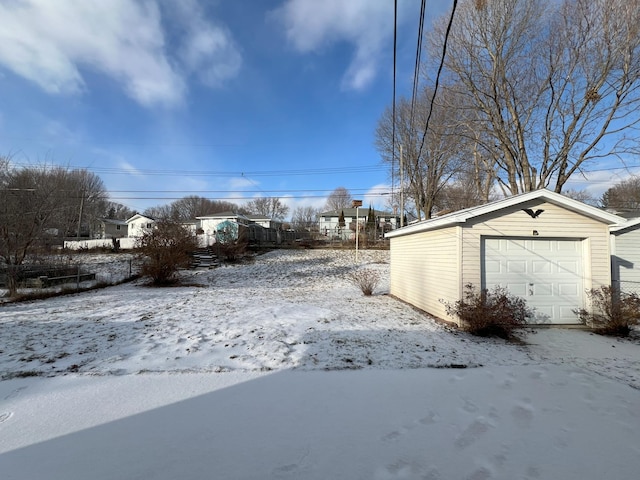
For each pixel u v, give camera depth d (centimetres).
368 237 2959
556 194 704
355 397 345
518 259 719
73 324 638
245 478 220
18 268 1108
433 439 269
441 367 436
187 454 245
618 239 912
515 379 401
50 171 1459
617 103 1259
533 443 265
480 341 573
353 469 230
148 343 516
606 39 1217
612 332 640
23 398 331
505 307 607
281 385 372
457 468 233
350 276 1703
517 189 1535
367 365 439
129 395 342
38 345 500
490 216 709
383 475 225
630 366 455
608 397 354
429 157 2358
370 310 865
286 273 1777
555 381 396
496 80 1438
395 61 628
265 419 298
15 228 1128
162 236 1420
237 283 1488
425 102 2130
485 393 359
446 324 702
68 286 1221
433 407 325
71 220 2817
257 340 539
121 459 238
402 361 456
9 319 683
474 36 1417
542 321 709
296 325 652
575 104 1367
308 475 224
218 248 2130
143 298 1012
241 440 264
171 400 332
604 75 1245
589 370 437
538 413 316
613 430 287
